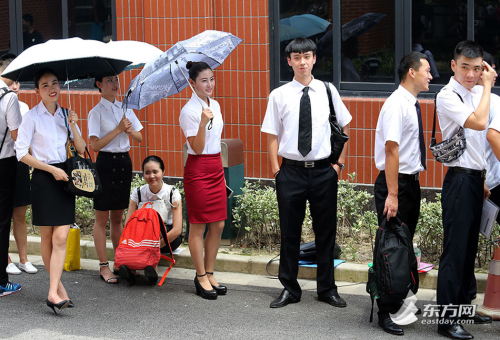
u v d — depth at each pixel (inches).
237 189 265.9
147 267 223.0
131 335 184.7
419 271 218.4
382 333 182.9
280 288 223.9
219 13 293.7
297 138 199.6
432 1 273.1
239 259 241.9
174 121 299.1
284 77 293.0
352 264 231.1
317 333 183.6
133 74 307.3
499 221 200.1
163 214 238.4
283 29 290.7
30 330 189.0
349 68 288.0
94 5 324.2
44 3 333.7
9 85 238.5
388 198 184.1
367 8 281.6
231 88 296.5
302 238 262.5
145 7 299.0
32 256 266.4
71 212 205.5
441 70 275.7
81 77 230.4
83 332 187.3
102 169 232.4
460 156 178.9
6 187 215.9
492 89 269.9
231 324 191.8
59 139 205.8
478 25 269.0
